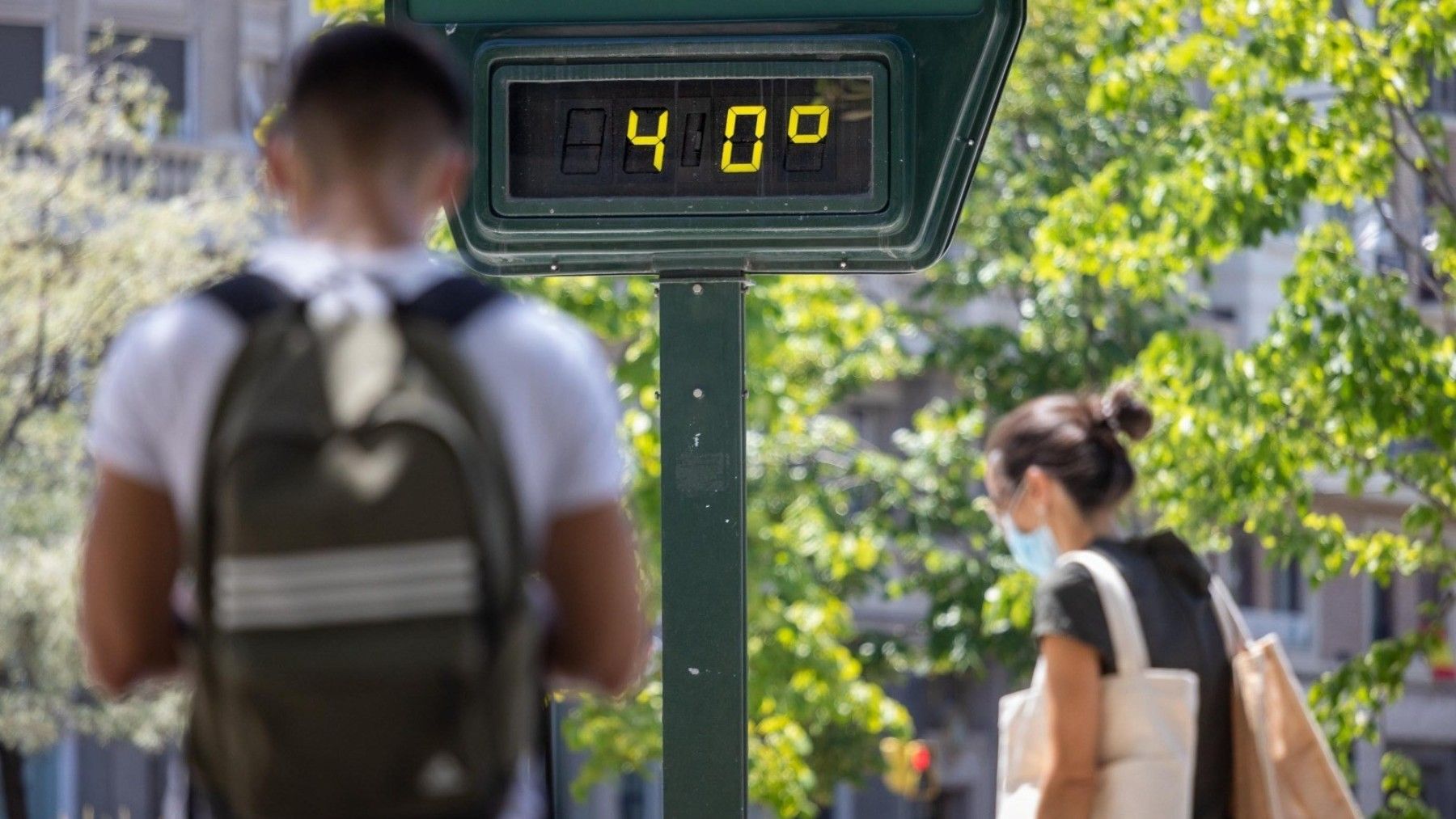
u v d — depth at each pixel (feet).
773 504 141.08
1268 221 98.68
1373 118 95.96
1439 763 269.23
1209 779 30.07
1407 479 100.17
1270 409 99.50
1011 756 30.04
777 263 30.91
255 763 16.57
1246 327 240.73
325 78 18.78
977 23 30.48
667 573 29.81
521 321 18.28
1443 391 97.60
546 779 19.06
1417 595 272.51
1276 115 97.25
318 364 17.34
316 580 16.60
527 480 18.11
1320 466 101.86
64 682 154.40
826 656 127.54
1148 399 102.83
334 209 18.65
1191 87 152.46
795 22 30.66
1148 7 102.83
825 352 133.80
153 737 160.25
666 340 30.53
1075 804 28.71
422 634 16.55
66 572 152.15
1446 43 95.09
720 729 29.43
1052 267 109.40
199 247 169.99
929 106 30.63
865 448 246.68
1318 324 99.91
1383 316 97.91
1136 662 29.01
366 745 16.47
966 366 170.71
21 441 161.17
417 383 17.31
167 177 204.85
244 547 16.71
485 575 16.93
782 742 123.03
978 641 171.63
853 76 30.58
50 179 162.40
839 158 30.66
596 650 18.85
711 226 30.53
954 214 30.60
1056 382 169.37
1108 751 29.01
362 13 112.37
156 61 211.20
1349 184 97.45
